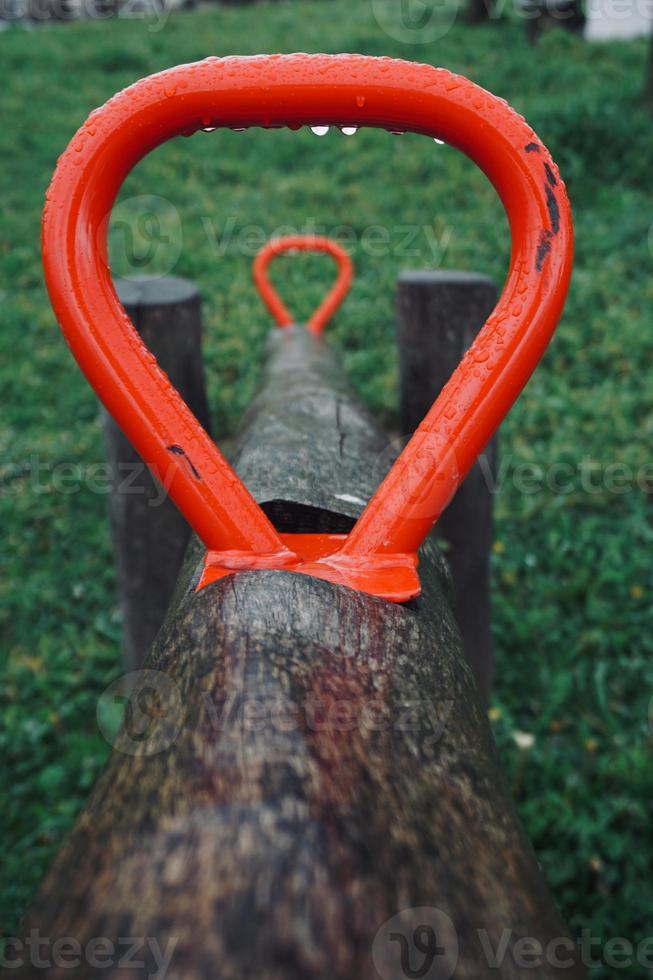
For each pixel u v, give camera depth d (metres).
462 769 0.58
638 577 3.03
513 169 0.78
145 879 0.43
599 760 2.35
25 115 8.68
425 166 7.19
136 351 0.79
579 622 2.84
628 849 2.11
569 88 8.99
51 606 3.03
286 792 0.46
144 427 0.79
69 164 0.76
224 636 0.62
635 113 7.64
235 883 0.40
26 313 5.16
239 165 7.61
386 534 0.80
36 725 2.52
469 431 0.81
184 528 2.15
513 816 0.60
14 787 2.36
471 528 2.19
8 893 2.06
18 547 3.29
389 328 4.72
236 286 5.18
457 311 2.09
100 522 3.42
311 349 2.22
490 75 9.38
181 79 0.74
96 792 0.57
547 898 0.54
